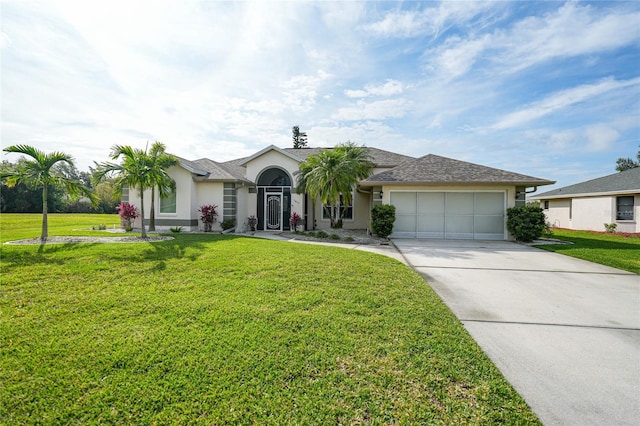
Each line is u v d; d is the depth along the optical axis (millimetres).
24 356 3389
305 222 19797
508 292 6414
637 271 8344
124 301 5117
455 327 4418
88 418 2508
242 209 19266
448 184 15789
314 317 4574
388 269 7859
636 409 2762
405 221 16656
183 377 3047
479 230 16188
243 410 2615
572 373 3348
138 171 12453
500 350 3857
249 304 5066
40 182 10984
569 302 5797
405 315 4773
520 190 15922
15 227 17859
